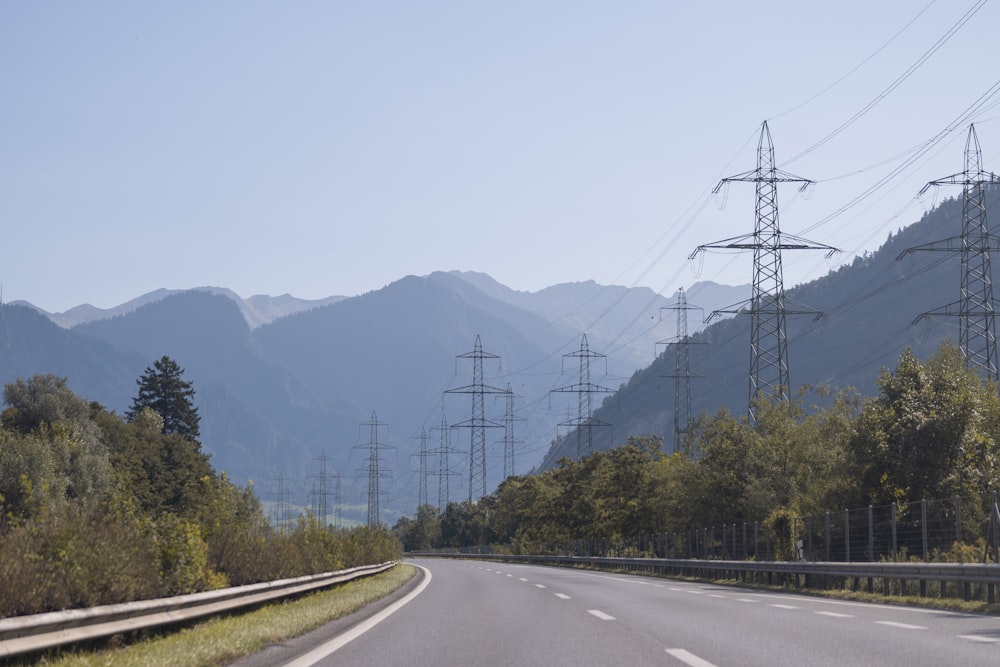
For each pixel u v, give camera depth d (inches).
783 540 1828.2
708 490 2704.2
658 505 3353.8
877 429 1841.8
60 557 570.9
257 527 1135.0
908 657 508.4
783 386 2674.7
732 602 1007.0
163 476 3727.9
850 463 1895.9
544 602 1034.7
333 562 1446.9
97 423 3752.5
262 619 778.8
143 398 4948.3
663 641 605.0
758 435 2669.8
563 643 606.5
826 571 1263.5
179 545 756.6
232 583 925.8
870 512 1325.0
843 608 898.7
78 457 3014.3
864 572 1139.3
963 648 546.0
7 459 2509.8
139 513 796.0
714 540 2170.3
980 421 1797.5
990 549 1048.2
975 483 1739.7
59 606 533.3
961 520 1136.8
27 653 473.4
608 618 792.9
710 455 2723.9
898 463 1802.4
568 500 4601.4
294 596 1108.5
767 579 1571.1
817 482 2389.3
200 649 547.2
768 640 601.0
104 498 732.0
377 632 711.1
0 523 597.9
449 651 577.6
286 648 607.8
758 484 2551.7
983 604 872.9
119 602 601.6
